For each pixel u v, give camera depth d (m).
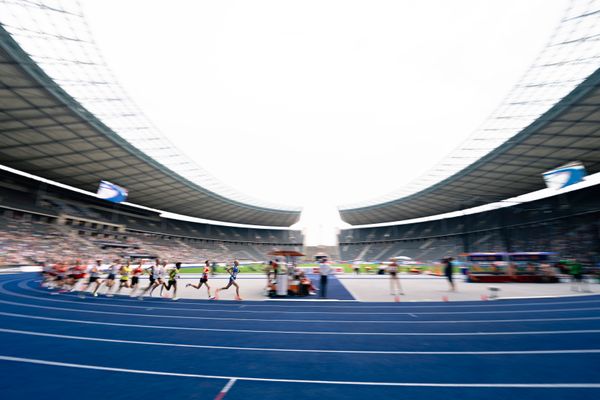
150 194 49.16
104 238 48.81
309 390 4.36
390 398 4.12
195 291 16.50
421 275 30.80
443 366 5.29
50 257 35.69
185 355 5.83
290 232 95.75
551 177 20.00
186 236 69.69
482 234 56.41
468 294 14.86
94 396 4.12
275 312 10.42
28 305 11.39
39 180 40.94
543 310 10.61
